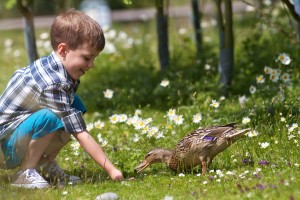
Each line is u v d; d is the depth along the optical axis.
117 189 7.70
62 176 8.37
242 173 7.73
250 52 15.37
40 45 19.45
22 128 7.87
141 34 23.36
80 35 7.89
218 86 12.72
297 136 9.08
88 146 7.93
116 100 12.98
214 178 7.75
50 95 7.84
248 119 9.56
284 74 10.84
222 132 8.15
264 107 10.64
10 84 8.18
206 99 11.41
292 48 15.02
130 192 7.54
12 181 8.10
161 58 15.58
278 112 10.33
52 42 8.06
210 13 24.23
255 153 8.77
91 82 16.02
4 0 34.72
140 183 7.91
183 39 17.62
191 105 11.95
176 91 12.80
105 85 15.06
